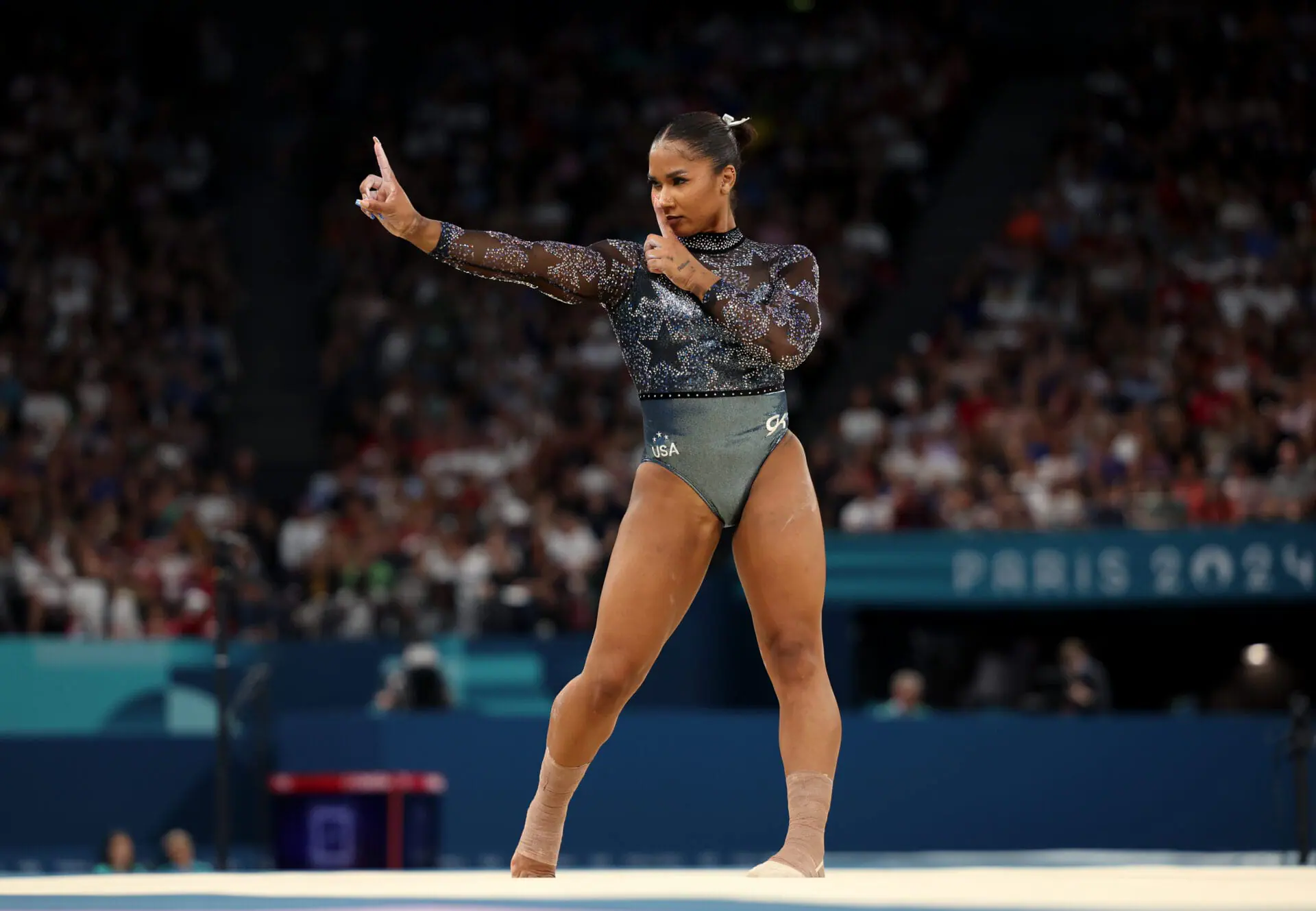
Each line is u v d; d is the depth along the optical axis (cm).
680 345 1501
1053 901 965
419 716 4466
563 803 1547
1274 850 4475
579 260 1515
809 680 1494
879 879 1230
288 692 4869
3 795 4566
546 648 4888
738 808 4512
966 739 4553
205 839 4606
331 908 963
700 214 1536
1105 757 4541
